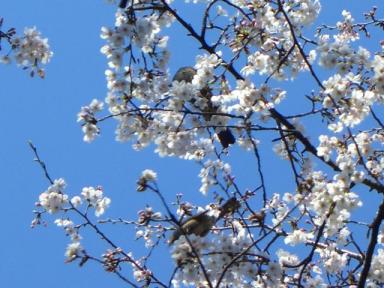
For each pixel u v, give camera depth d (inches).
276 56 399.9
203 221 353.1
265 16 391.9
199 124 381.7
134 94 388.5
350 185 333.4
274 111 364.8
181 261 333.1
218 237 342.0
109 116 378.3
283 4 410.6
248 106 356.8
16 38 394.6
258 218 352.5
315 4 410.0
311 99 355.3
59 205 394.3
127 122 391.5
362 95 340.2
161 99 380.5
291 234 361.1
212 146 385.4
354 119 342.6
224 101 360.5
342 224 330.0
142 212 347.3
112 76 383.2
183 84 366.0
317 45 364.8
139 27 372.2
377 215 332.5
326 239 385.4
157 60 381.7
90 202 398.3
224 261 339.0
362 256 372.5
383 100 350.3
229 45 391.2
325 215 326.0
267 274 343.3
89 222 390.6
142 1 391.9
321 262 387.5
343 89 338.3
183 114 386.6
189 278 335.3
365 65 343.0
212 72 368.5
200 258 332.8
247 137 396.2
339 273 382.6
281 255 385.4
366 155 347.3
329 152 353.1
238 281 357.4
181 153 383.9
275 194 385.7
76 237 391.5
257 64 380.2
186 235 305.0
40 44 396.2
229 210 357.1
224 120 378.3
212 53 379.9
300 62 401.7
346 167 327.6
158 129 390.6
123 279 336.5
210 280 338.0
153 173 309.7
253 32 391.9
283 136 361.4
